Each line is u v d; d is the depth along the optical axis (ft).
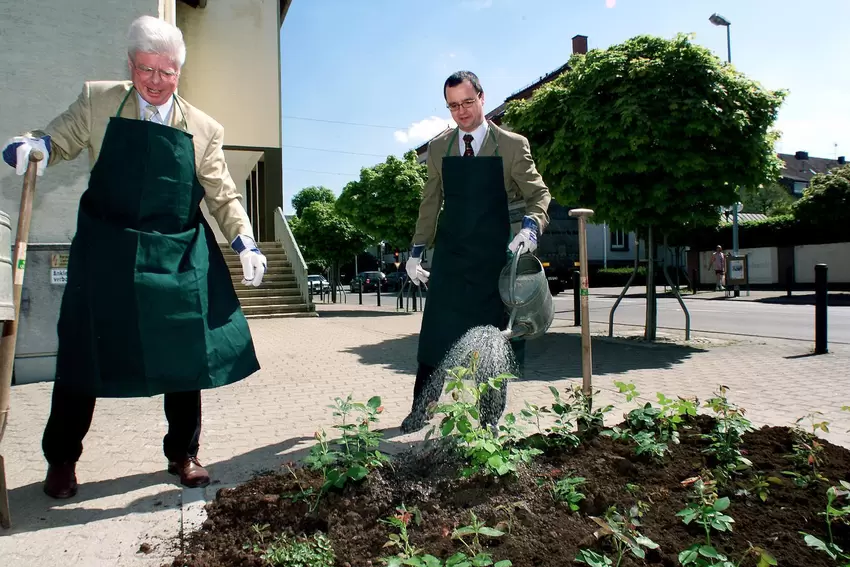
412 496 8.20
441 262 11.32
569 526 7.18
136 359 8.74
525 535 6.98
